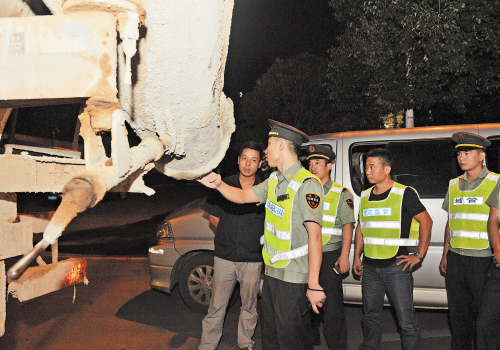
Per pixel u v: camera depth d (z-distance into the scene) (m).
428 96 8.51
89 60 1.10
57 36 1.11
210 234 4.43
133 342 3.82
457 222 3.18
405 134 4.23
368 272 3.15
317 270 2.22
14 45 1.13
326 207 3.35
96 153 1.17
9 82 1.14
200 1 1.33
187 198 22.31
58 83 1.12
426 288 3.97
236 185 3.48
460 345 3.17
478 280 3.05
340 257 3.29
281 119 17.39
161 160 1.82
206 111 1.64
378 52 8.41
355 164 4.29
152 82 1.48
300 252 2.34
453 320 3.19
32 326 4.21
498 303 2.83
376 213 3.12
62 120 2.29
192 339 3.88
